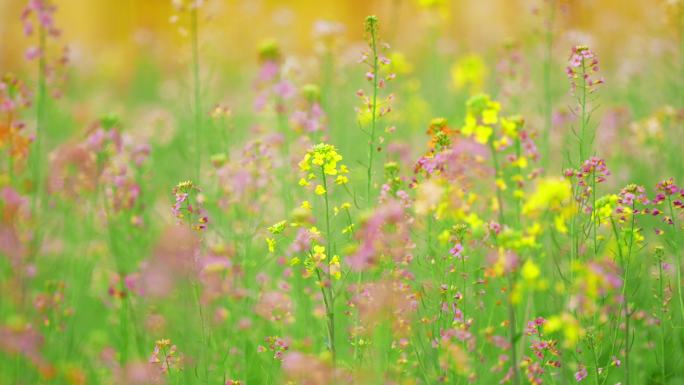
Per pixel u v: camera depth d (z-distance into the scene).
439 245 4.45
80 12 18.72
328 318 4.10
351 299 4.25
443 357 4.12
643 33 12.57
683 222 4.81
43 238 5.00
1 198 4.57
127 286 5.05
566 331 3.57
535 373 4.13
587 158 5.08
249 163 5.91
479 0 15.44
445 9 9.98
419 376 4.66
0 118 5.60
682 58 8.54
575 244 4.44
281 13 14.53
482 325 4.93
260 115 9.06
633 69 10.01
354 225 4.34
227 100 10.96
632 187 4.31
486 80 10.90
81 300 5.64
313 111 6.49
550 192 3.60
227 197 5.86
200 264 4.31
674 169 7.39
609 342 4.66
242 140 8.63
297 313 5.46
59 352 4.68
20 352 4.13
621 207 4.26
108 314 5.99
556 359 4.51
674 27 8.59
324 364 3.88
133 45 17.12
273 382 4.68
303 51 17.05
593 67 4.68
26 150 5.46
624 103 9.83
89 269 5.66
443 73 11.45
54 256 5.71
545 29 7.41
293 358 3.87
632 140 7.94
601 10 14.98
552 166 6.94
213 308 4.83
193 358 4.47
